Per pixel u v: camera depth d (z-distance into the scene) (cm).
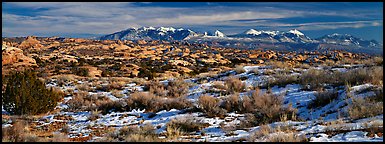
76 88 2430
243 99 1466
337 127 926
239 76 2259
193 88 2109
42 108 1606
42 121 1430
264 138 900
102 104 1666
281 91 1672
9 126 1209
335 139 830
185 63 6869
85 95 2053
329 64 2392
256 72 2244
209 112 1355
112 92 2184
